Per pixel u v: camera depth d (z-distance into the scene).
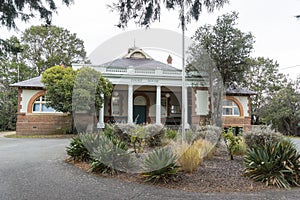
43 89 16.41
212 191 4.05
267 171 4.54
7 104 21.92
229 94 18.16
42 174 5.03
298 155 4.79
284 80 28.75
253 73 29.75
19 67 28.64
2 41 3.80
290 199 3.70
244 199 3.68
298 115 19.56
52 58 31.70
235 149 7.08
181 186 4.30
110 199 3.65
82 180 4.63
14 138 13.36
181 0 3.80
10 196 3.71
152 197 3.75
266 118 21.36
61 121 16.22
